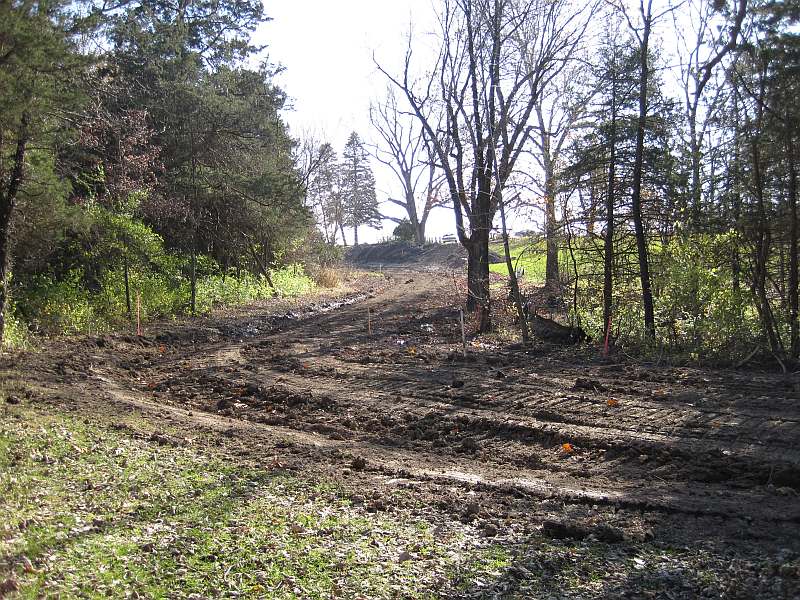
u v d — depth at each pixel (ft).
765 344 45.14
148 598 16.60
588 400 35.94
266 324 79.66
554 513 22.62
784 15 43.37
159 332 67.31
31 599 16.02
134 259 75.77
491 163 67.15
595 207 56.29
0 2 42.04
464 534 20.97
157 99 85.61
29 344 55.06
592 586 17.49
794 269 44.47
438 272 174.50
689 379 39.58
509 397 37.58
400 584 17.66
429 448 30.99
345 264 225.76
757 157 45.88
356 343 63.36
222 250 105.91
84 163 75.97
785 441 28.02
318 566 18.61
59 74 49.60
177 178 87.40
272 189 94.63
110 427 33.76
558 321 64.08
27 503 22.57
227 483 25.52
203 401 41.57
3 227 51.01
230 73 95.91
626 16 55.52
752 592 16.88
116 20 83.30
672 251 51.85
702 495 23.76
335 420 36.09
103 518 21.53
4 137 48.67
